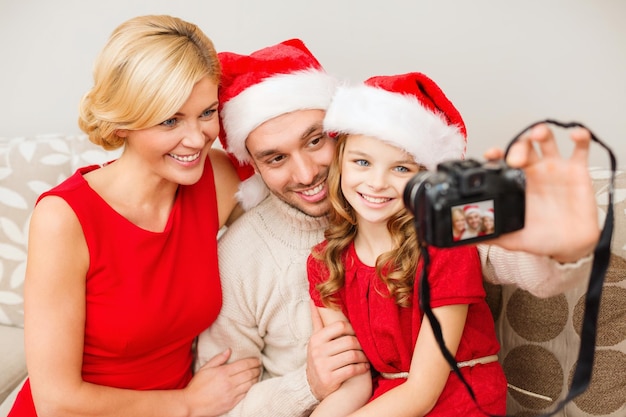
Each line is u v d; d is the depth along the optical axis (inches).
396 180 38.7
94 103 38.7
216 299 45.8
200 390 45.4
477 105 59.2
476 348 40.6
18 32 66.2
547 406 45.7
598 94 56.9
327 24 59.7
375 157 38.1
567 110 57.8
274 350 48.9
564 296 44.6
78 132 69.0
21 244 59.7
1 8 65.6
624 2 53.9
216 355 47.8
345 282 43.1
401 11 57.9
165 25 38.2
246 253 46.4
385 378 43.5
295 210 44.6
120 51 37.2
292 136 40.3
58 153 60.6
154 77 36.6
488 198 26.5
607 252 26.5
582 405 43.9
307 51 46.7
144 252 42.0
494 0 55.9
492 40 57.1
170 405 44.2
